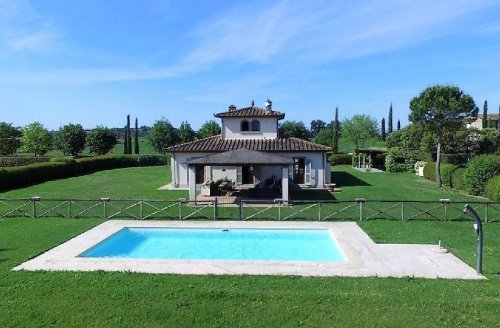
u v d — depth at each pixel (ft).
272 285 29.37
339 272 32.60
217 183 78.13
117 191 85.30
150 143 209.67
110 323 23.91
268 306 25.61
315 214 57.41
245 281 30.22
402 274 32.12
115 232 46.50
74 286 28.94
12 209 60.80
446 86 90.84
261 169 89.56
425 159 125.90
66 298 26.91
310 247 44.09
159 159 175.94
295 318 24.25
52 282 29.76
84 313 24.98
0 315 24.70
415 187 91.81
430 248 39.52
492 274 31.99
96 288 28.50
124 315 24.72
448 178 94.38
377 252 38.32
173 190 86.07
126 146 209.05
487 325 23.24
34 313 24.93
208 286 28.96
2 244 40.83
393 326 23.31
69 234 45.21
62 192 84.43
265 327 23.44
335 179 110.22
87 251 39.32
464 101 87.71
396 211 59.47
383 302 25.95
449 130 92.99
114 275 31.50
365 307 25.36
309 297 26.66
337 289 28.60
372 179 110.32
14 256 36.60
